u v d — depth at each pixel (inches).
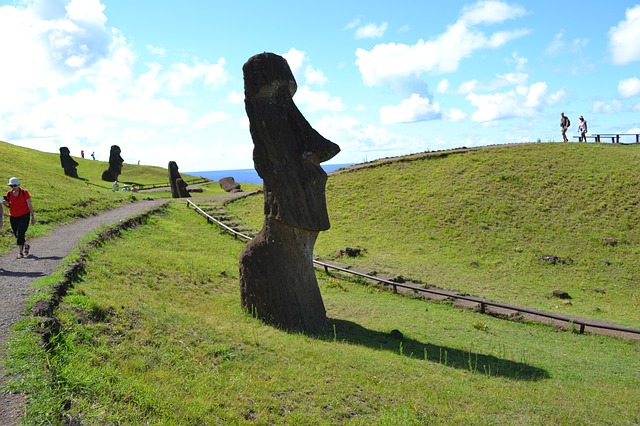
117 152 2023.9
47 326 297.1
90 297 373.4
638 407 358.3
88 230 715.4
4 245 589.0
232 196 1342.3
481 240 969.5
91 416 225.6
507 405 337.4
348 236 1007.6
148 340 336.8
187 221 993.5
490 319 622.2
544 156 1300.4
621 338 561.0
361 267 810.2
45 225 736.3
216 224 986.7
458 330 557.0
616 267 864.9
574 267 866.8
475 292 731.4
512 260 893.2
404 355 430.0
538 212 1056.8
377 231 1034.7
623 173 1167.0
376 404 316.8
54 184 1095.6
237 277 645.3
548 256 893.8
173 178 1549.0
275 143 484.1
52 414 212.4
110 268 504.1
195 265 633.0
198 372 315.0
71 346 287.0
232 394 296.7
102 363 284.8
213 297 534.3
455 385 363.3
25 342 270.8
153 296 462.3
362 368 375.6
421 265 852.6
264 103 486.9
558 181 1163.9
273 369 346.3
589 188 1120.8
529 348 506.6
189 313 430.6
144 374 289.0
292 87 503.5
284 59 503.5
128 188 1724.9
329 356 390.6
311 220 486.3
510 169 1239.5
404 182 1262.3
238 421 268.1
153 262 586.6
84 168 2274.9
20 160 1471.5
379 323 553.0
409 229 1033.5
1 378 239.5
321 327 498.6
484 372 407.2
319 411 299.0
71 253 504.4
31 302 335.6
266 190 498.6
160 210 1019.3
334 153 497.4
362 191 1246.3
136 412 242.4
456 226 1026.7
